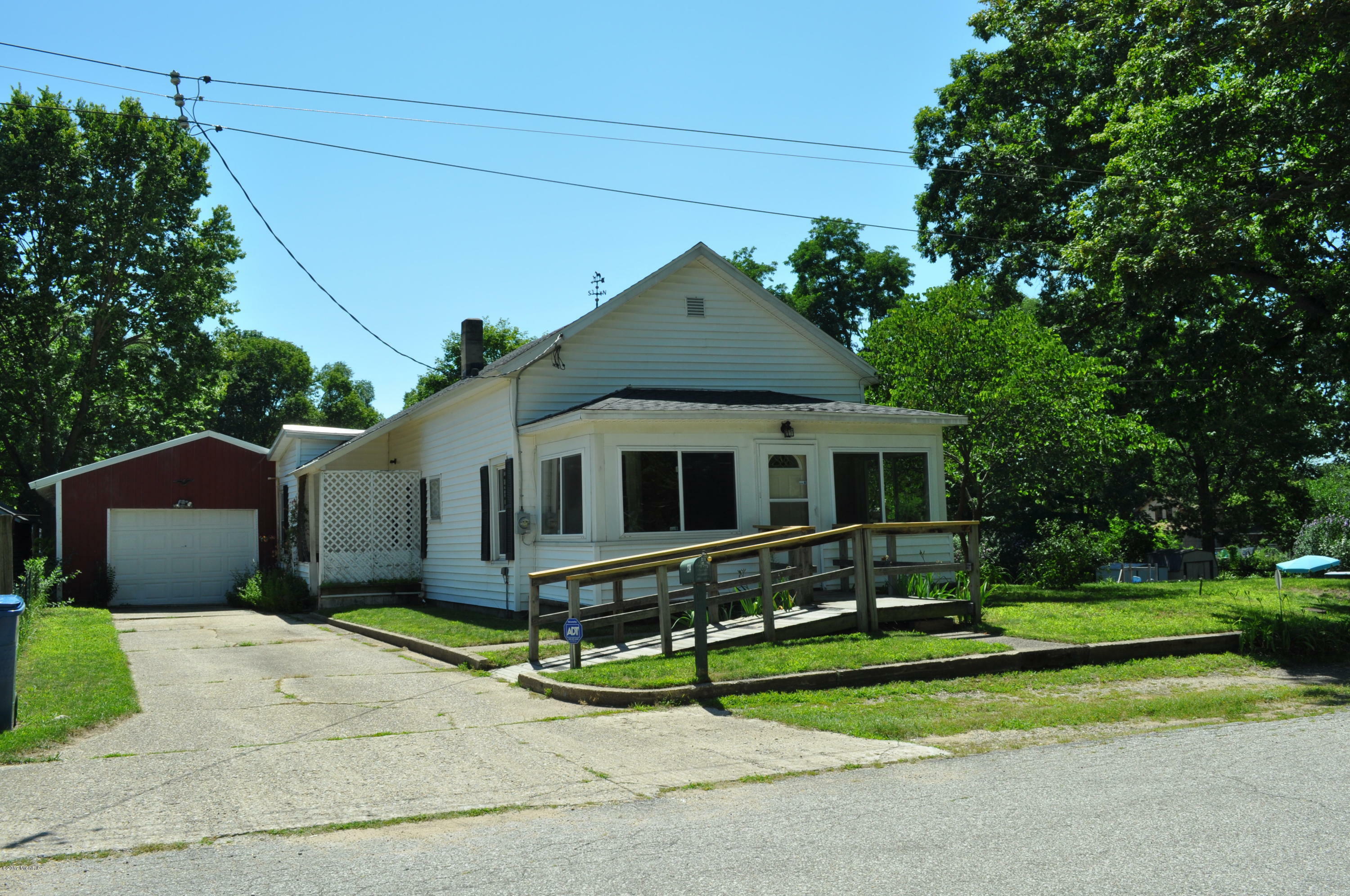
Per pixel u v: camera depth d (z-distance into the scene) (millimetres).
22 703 9281
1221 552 33688
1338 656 11594
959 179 30969
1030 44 26266
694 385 18531
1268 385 19109
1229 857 4586
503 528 17781
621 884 4410
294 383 63781
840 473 16453
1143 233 14672
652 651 11430
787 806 5711
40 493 27969
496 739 7852
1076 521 33750
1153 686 9961
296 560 24641
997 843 4863
